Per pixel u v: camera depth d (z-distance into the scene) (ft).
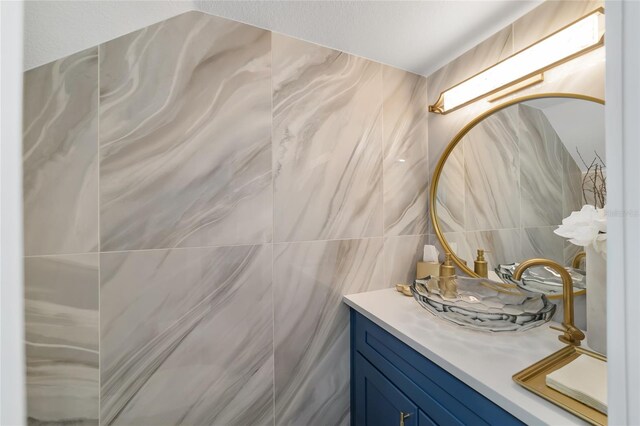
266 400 3.69
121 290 3.05
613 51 0.86
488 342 2.81
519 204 3.59
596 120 2.89
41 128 2.83
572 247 3.12
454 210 4.49
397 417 3.15
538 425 1.75
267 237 3.70
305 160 3.94
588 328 2.63
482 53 4.06
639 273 0.80
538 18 3.40
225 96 3.48
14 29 0.75
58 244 2.85
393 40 4.02
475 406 2.24
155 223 3.17
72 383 2.89
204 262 3.38
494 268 3.89
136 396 3.10
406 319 3.37
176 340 3.26
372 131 4.47
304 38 3.93
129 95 3.07
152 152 3.16
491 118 3.95
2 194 0.72
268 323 3.71
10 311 0.72
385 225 4.58
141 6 2.93
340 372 4.18
